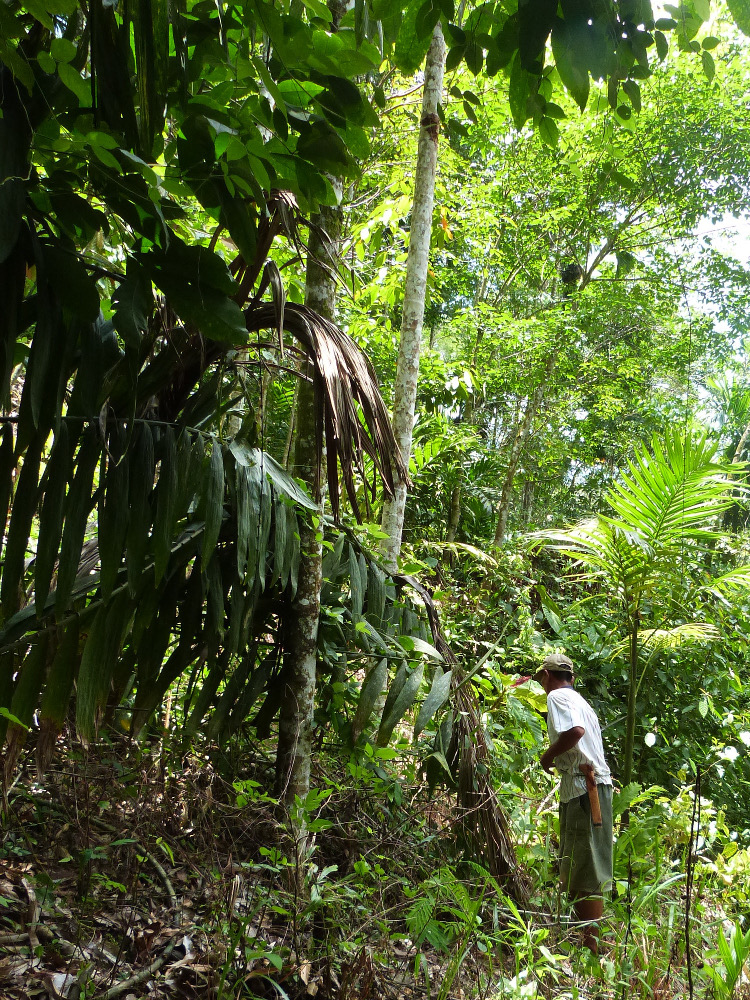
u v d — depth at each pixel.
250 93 2.09
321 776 3.38
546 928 2.88
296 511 3.13
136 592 2.46
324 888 2.52
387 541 4.51
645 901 3.17
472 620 6.32
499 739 3.90
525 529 11.60
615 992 2.71
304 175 2.20
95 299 2.09
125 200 2.01
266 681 3.26
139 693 2.80
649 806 5.01
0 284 2.03
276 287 2.71
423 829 3.28
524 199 11.35
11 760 2.38
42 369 2.10
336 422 2.65
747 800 5.44
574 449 12.71
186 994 2.30
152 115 1.97
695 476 4.34
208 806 2.72
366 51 1.98
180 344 2.77
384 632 3.44
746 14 2.00
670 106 10.52
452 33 2.08
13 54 1.66
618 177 3.14
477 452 10.65
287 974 2.34
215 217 2.35
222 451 2.83
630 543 4.53
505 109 7.54
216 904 2.46
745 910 3.61
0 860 2.70
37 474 2.23
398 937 2.43
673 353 12.57
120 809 2.97
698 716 5.79
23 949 2.31
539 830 4.01
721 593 6.20
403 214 6.25
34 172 2.05
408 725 4.39
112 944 2.47
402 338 4.97
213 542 2.62
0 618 2.22
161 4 1.92
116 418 2.51
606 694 6.00
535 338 10.25
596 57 1.85
